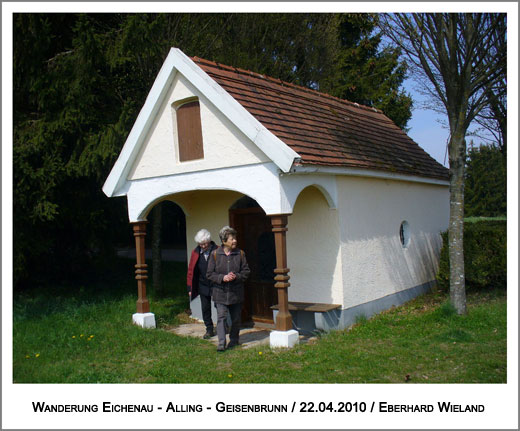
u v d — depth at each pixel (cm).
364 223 830
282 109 779
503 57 713
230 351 673
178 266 1666
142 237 858
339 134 858
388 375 537
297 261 798
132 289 1201
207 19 1373
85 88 980
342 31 2278
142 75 1132
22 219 980
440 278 992
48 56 1060
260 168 669
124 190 866
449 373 532
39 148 955
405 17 764
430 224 1105
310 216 783
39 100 966
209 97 711
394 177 905
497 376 514
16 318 827
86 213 1099
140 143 832
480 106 759
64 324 804
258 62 1731
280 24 1866
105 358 645
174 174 786
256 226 883
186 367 601
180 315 968
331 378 536
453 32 730
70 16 1061
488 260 938
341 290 747
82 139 1010
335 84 2125
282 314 656
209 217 937
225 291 684
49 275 1214
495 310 782
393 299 905
